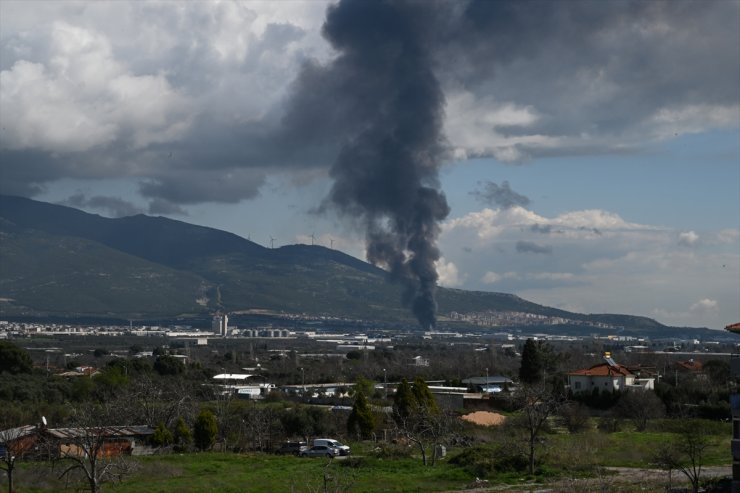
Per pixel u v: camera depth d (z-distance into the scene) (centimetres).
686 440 17088
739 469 12212
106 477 14350
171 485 14662
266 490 14238
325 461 17850
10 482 13825
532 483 14875
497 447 17975
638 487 13662
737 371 12738
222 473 16225
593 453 17462
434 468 16675
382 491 14250
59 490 14162
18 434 17562
